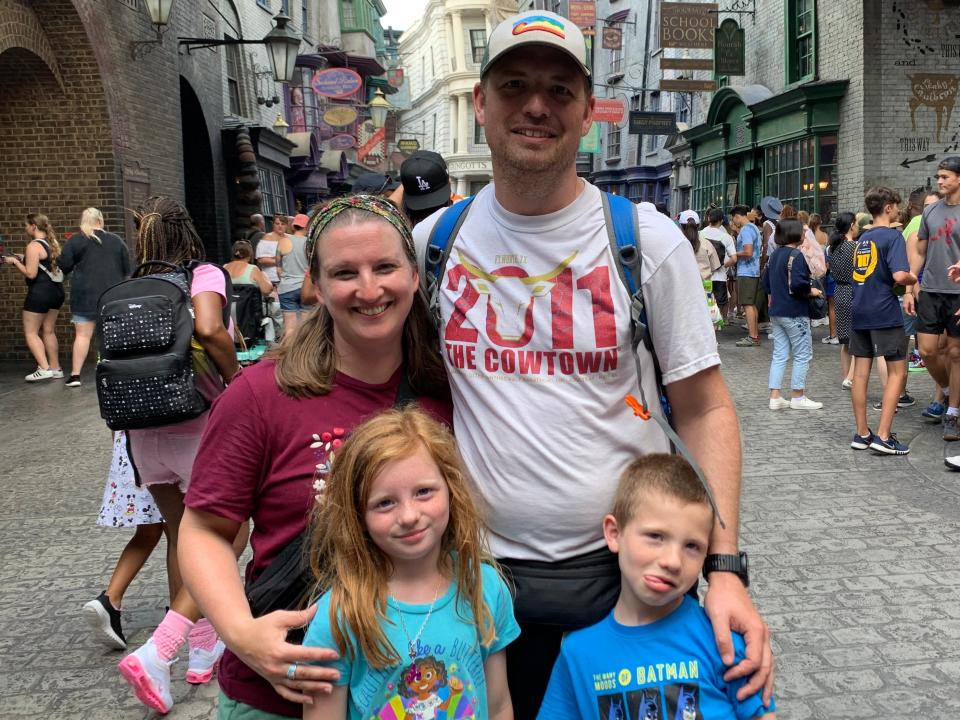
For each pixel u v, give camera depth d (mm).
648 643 1879
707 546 1866
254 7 20594
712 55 20516
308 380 1848
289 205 23078
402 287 1830
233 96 19031
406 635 1723
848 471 6141
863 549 4668
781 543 4785
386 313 1833
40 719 3236
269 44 14484
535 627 2053
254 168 17250
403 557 1705
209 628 3441
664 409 2092
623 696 1864
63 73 11648
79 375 10242
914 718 3086
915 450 6633
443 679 1738
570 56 1833
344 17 33156
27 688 3461
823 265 11227
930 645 3605
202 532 1846
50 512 5660
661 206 23031
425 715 1727
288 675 1652
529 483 1926
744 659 1794
